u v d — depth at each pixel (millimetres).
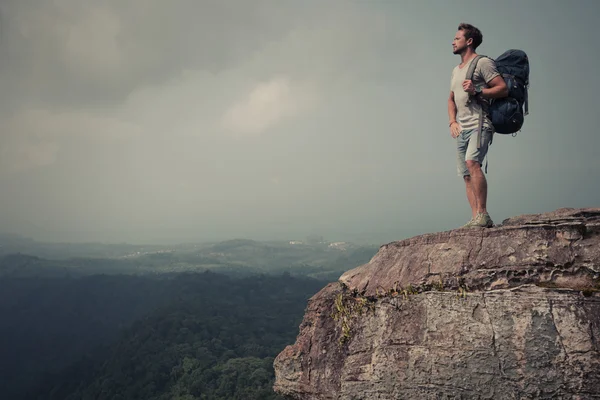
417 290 6871
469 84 7367
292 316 139125
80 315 197000
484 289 6391
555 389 5617
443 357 6316
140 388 89125
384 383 6719
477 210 7531
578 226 6148
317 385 7684
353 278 7906
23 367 150750
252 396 73625
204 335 111125
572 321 5723
